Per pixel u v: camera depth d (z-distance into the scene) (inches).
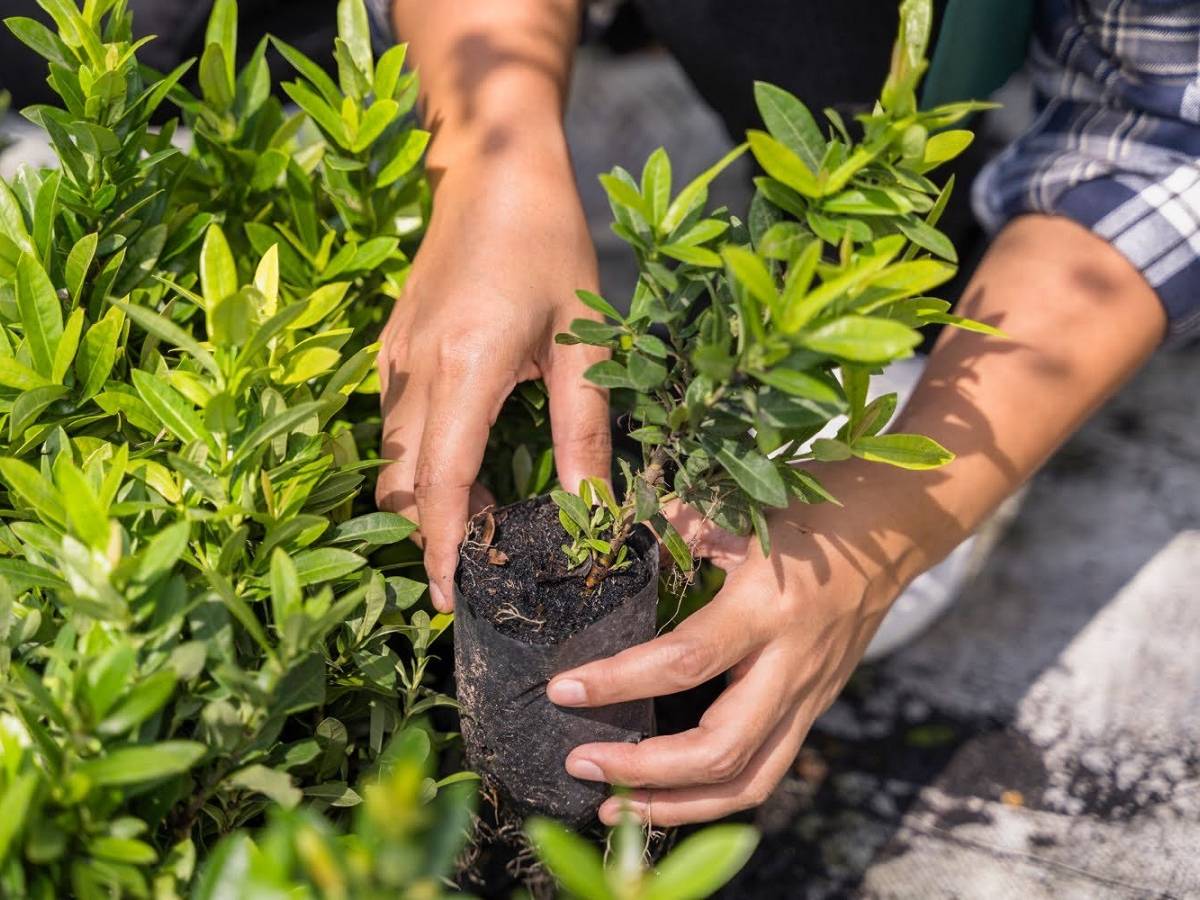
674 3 78.0
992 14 59.6
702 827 47.7
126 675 28.6
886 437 37.8
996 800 64.3
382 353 49.5
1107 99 56.7
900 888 59.6
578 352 47.4
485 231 48.6
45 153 92.2
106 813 29.7
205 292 34.9
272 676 31.6
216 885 25.8
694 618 41.4
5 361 38.7
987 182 60.1
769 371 31.7
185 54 78.8
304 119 52.7
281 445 38.6
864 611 46.6
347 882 25.2
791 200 35.0
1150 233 51.4
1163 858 60.7
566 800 43.1
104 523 30.6
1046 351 50.6
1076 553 79.9
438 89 56.7
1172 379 95.0
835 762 66.4
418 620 40.6
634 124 119.0
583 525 39.4
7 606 34.1
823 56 76.1
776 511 45.9
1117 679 71.0
